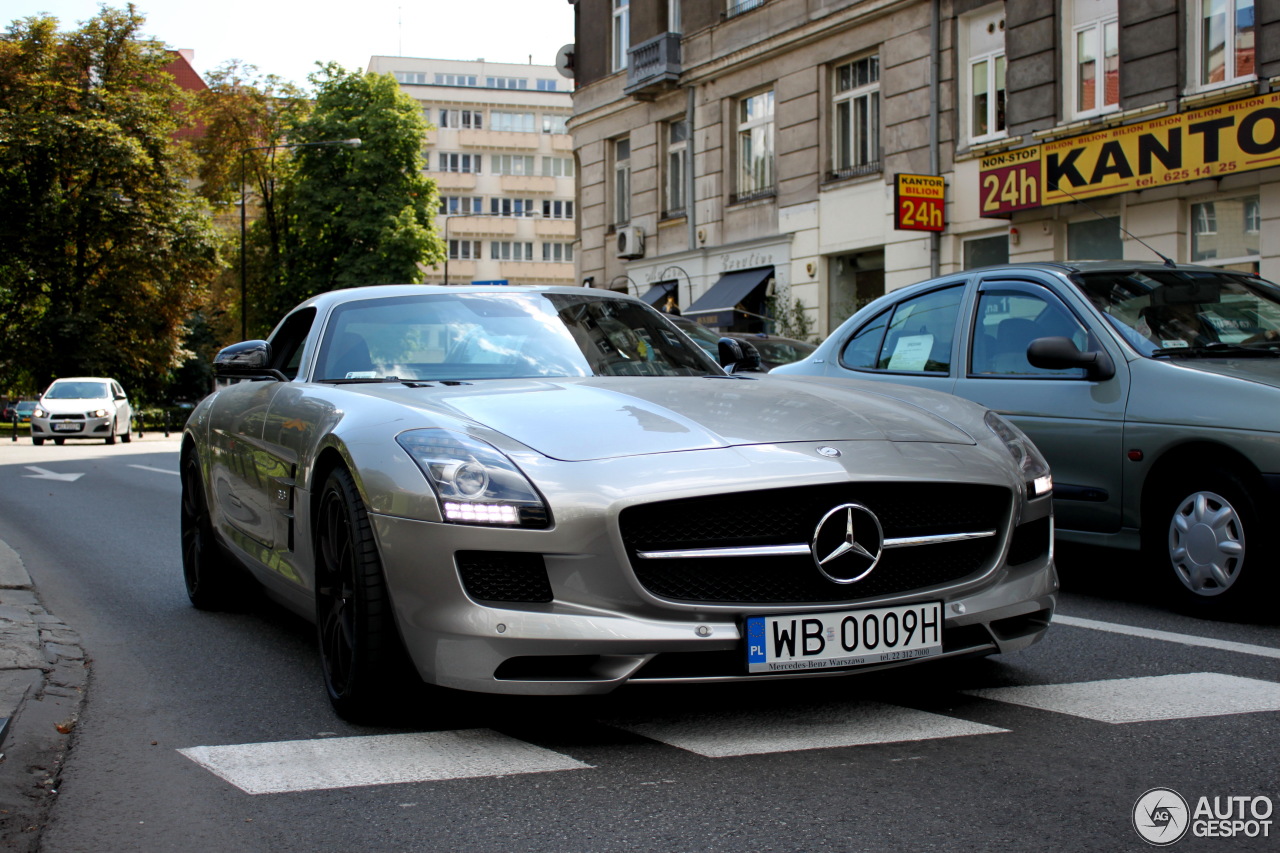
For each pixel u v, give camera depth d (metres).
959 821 2.63
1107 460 5.31
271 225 50.81
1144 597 5.55
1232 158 14.92
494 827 2.67
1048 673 4.02
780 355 12.96
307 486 3.88
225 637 4.99
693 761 3.09
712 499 3.18
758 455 3.30
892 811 2.70
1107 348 5.45
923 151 20.23
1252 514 4.81
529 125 94.00
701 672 3.16
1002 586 3.51
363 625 3.38
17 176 42.59
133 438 35.25
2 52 43.09
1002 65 18.92
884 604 3.27
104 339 43.03
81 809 2.86
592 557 3.10
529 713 3.59
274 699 3.92
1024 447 3.81
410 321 4.68
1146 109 16.00
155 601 5.91
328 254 47.56
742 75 24.88
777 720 3.45
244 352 4.82
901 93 20.67
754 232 24.75
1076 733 3.29
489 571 3.15
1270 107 14.53
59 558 7.50
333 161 47.00
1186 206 16.00
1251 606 4.88
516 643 3.08
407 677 3.43
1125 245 16.70
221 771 3.12
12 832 2.68
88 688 4.10
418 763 3.14
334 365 4.48
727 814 2.70
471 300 4.88
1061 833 2.56
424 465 3.26
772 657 3.16
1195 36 15.73
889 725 3.38
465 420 3.52
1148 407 5.17
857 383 4.46
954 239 19.80
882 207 21.27
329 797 2.90
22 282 43.47
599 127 29.92
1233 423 4.86
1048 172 17.30
